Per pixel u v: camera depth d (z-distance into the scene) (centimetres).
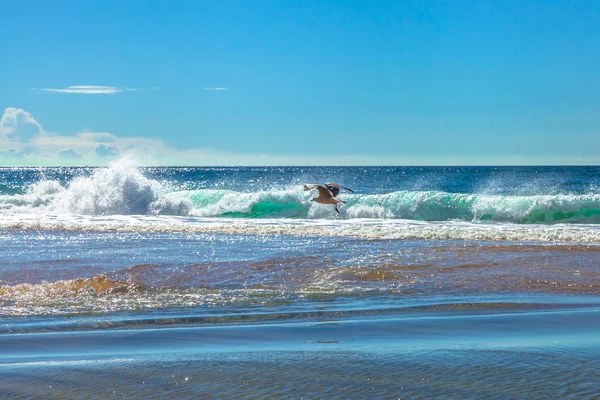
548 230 1941
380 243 1700
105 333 807
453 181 7181
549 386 557
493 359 649
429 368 621
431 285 1120
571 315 881
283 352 695
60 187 3700
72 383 589
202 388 568
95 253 1555
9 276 1235
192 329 827
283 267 1305
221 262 1370
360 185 7000
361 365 636
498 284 1123
